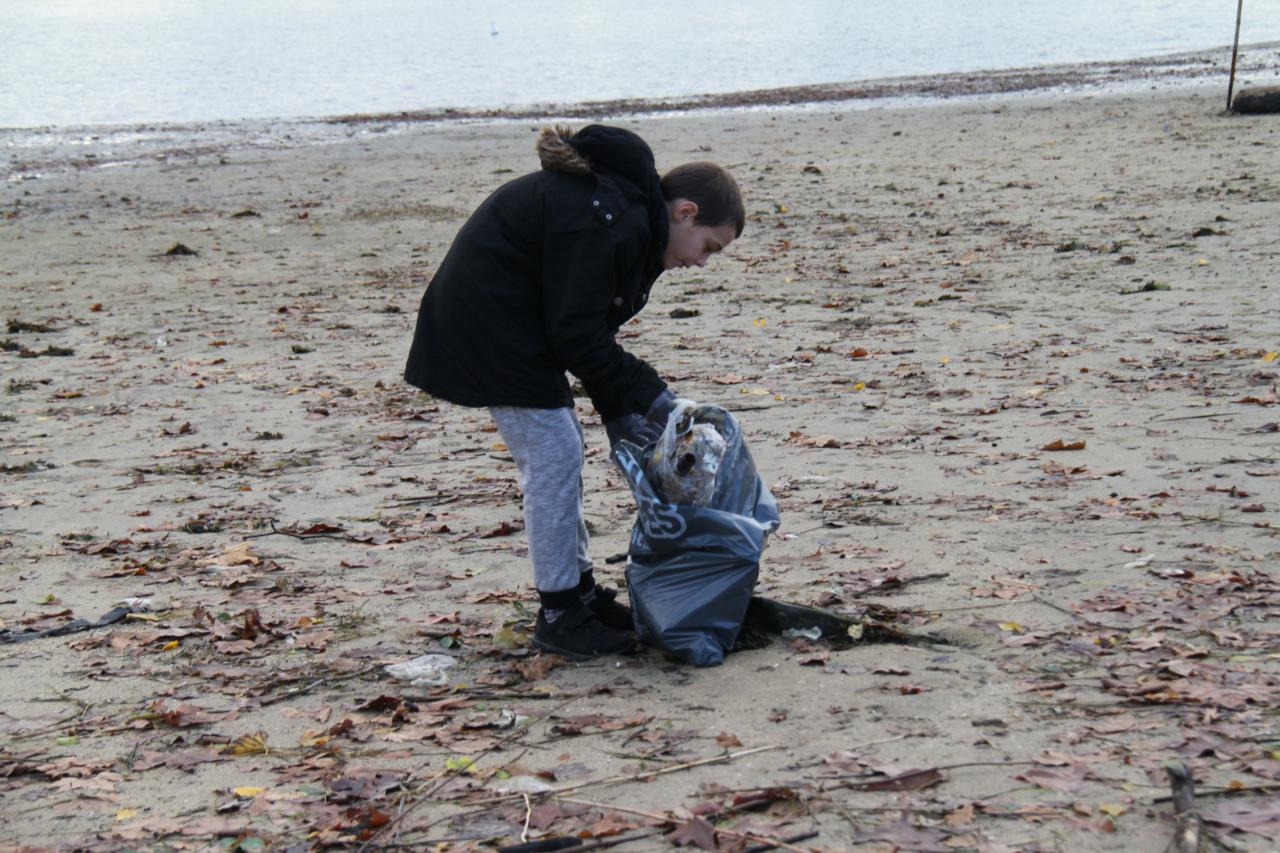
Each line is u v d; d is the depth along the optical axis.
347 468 7.52
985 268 12.75
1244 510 5.61
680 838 3.26
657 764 3.71
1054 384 8.26
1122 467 6.41
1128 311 10.38
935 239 14.62
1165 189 16.64
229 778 3.79
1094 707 3.87
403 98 43.53
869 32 65.44
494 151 26.44
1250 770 3.41
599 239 4.20
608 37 70.12
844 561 5.34
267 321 12.48
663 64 52.84
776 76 46.09
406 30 82.12
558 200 4.25
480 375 4.38
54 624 5.19
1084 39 54.69
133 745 4.04
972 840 3.18
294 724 4.16
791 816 3.36
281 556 5.96
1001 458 6.74
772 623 4.65
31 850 3.40
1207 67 37.69
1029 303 11.02
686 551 4.48
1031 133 24.06
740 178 20.88
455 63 56.81
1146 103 28.06
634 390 4.46
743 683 4.25
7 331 12.50
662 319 11.54
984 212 16.14
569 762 3.76
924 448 7.06
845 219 16.47
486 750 3.87
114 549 6.15
